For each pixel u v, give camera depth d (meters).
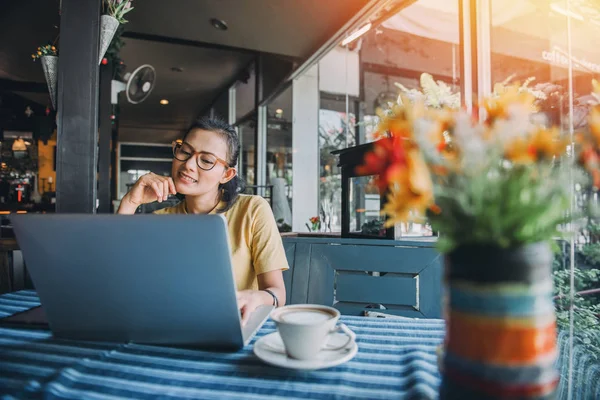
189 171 1.32
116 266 0.69
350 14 3.80
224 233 0.64
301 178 5.62
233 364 0.71
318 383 0.64
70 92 2.05
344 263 1.72
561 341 1.75
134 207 1.34
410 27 3.69
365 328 0.95
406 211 0.44
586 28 2.63
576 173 0.44
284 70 5.52
